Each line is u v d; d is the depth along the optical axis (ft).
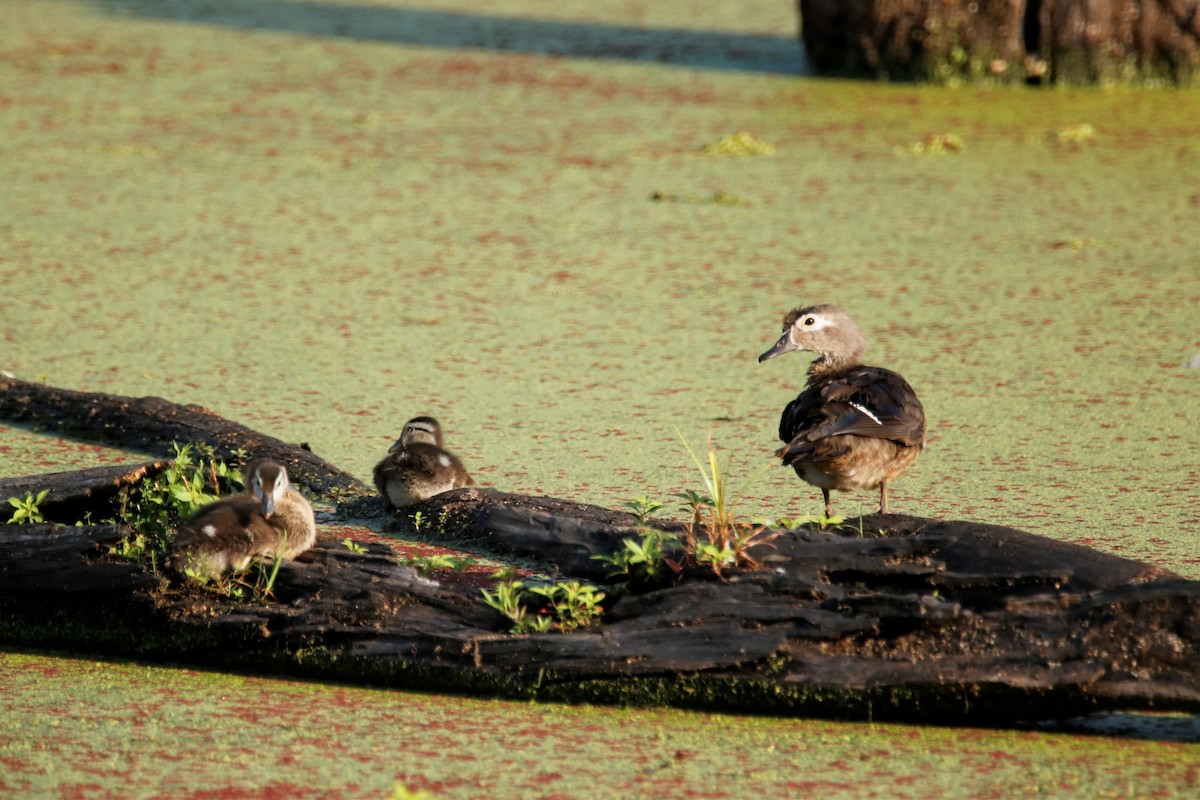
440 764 24.36
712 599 27.17
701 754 24.82
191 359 48.06
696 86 91.97
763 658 26.27
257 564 29.27
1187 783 23.71
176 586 28.99
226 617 28.45
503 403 44.42
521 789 23.48
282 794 23.25
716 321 52.75
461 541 34.19
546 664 26.99
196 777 23.82
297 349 49.26
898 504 36.55
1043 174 71.72
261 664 28.50
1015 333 50.88
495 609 28.68
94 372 46.68
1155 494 37.04
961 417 43.06
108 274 57.52
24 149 76.59
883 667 25.96
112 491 31.86
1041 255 60.03
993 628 26.04
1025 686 25.32
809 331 36.55
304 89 92.07
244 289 55.98
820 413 32.50
